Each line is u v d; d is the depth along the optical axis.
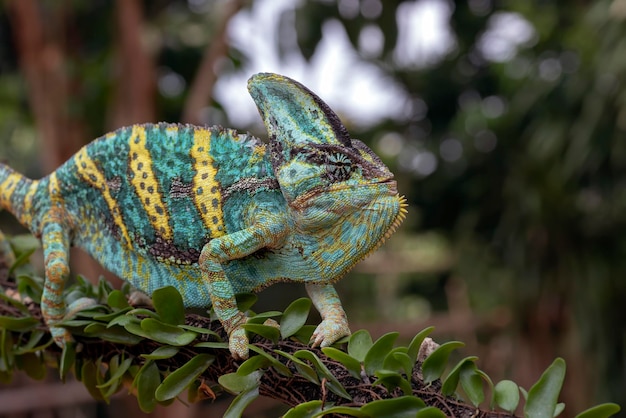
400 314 2.13
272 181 0.58
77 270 1.51
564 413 1.65
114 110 1.51
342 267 0.58
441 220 1.92
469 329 1.81
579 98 1.56
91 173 0.64
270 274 0.60
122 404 1.56
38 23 1.50
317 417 0.51
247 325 0.54
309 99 0.57
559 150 1.60
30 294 0.68
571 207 1.64
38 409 1.44
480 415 0.50
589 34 1.52
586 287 1.63
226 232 0.60
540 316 1.72
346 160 0.56
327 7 1.52
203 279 0.57
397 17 1.56
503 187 1.78
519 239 1.70
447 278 2.05
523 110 1.65
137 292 0.66
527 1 1.75
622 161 1.57
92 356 0.64
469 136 1.80
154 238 0.62
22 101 1.79
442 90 1.92
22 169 1.87
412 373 0.52
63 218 0.66
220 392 0.60
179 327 0.57
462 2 1.88
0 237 0.75
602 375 1.61
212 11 1.75
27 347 0.66
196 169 0.61
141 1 1.55
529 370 1.73
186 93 1.68
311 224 0.56
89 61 1.65
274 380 0.55
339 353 0.52
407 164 1.93
